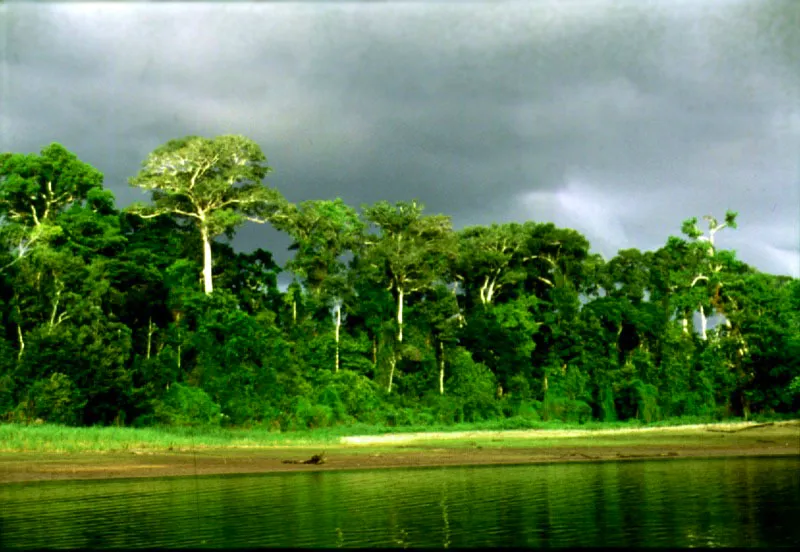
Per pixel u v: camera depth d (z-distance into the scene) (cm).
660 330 7969
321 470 3394
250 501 2414
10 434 3872
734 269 8325
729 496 2423
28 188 6216
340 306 7312
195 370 6150
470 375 7131
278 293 7256
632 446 4600
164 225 7125
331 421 6009
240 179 6875
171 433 4731
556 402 7269
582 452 4231
